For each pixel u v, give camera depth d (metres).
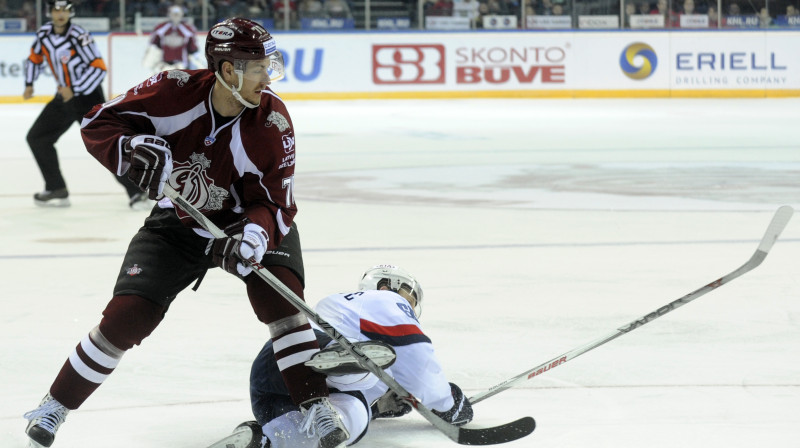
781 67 48.31
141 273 6.16
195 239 6.31
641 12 48.50
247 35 5.88
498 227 15.86
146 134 6.13
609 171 23.56
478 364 8.40
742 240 14.45
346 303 6.66
